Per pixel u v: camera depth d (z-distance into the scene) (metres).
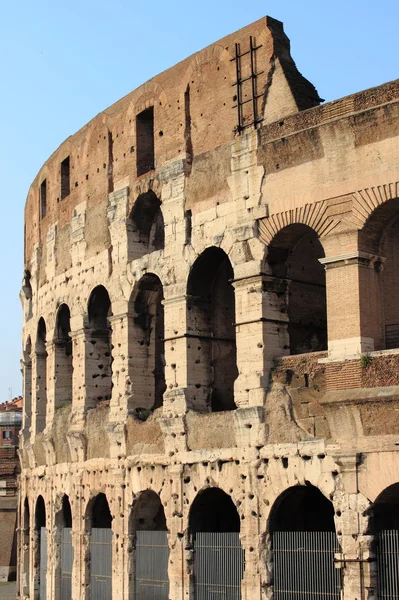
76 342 60.03
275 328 45.44
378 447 39.41
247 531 44.31
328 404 40.66
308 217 43.44
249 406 44.81
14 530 85.31
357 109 42.06
